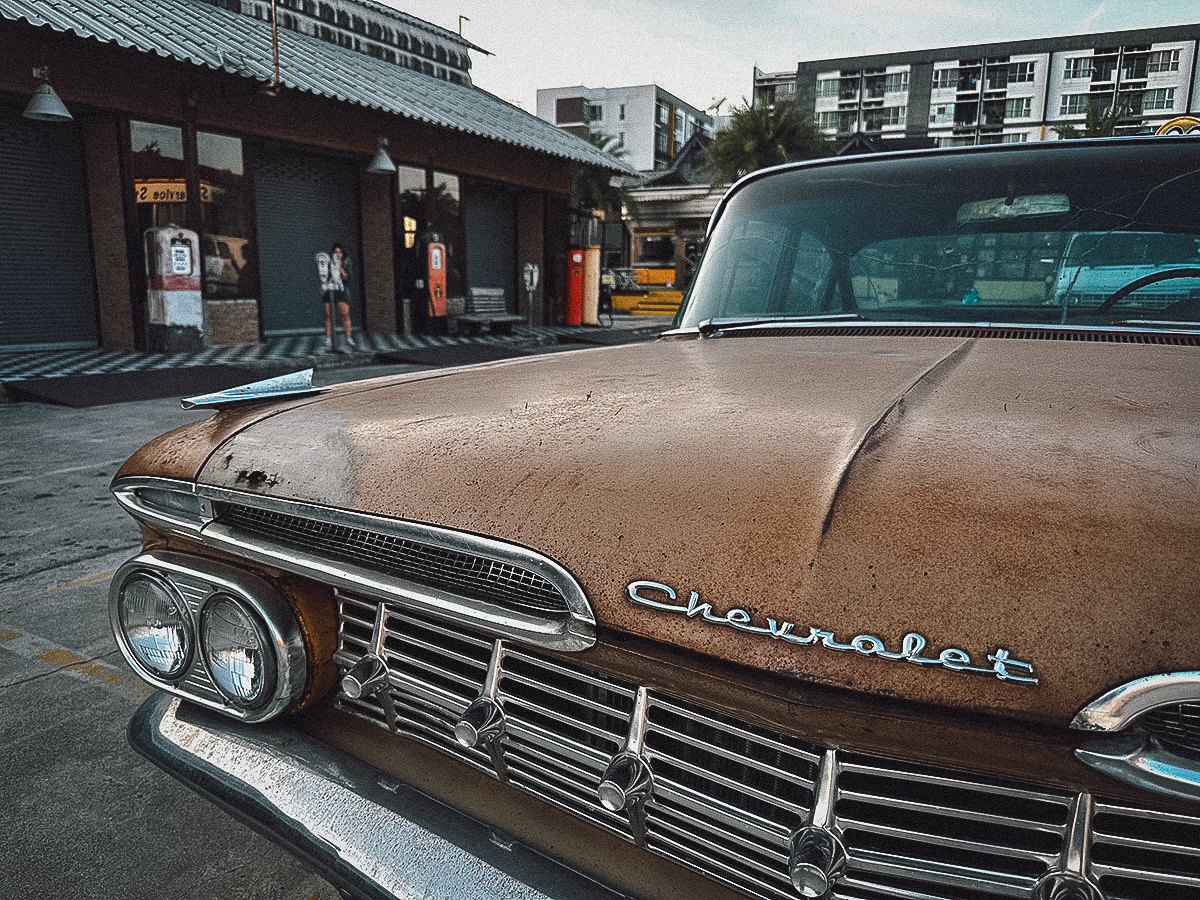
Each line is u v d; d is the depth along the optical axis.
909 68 71.81
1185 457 0.75
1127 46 66.12
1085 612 0.59
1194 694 0.55
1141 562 0.61
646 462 0.84
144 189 10.02
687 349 1.64
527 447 0.93
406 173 14.05
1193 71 65.19
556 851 0.87
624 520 0.77
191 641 1.10
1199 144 1.66
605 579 0.74
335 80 11.90
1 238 9.56
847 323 1.69
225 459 1.10
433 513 0.87
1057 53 67.88
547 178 17.66
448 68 17.23
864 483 0.74
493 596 0.85
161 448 1.21
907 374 1.17
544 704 0.87
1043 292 1.64
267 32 12.95
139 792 1.90
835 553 0.67
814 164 2.03
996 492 0.70
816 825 0.68
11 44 8.65
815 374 1.20
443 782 0.97
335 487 0.97
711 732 0.76
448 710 0.94
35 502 4.38
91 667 2.53
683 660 0.70
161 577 1.11
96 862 1.66
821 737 0.67
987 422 0.88
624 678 0.77
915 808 0.67
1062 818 0.64
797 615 0.65
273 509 1.00
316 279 13.48
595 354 1.67
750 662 0.66
